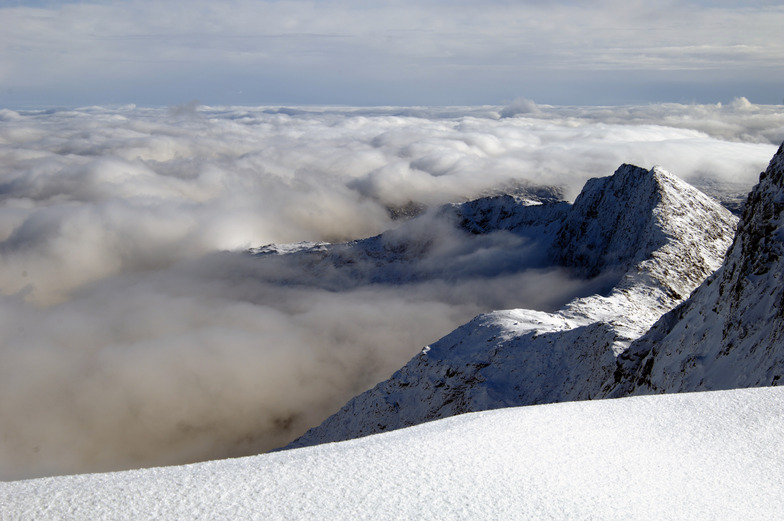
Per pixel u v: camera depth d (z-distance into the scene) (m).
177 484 6.46
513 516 5.89
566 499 6.34
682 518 6.15
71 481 6.65
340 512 5.83
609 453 7.69
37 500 6.01
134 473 6.99
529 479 6.77
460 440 7.85
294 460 7.22
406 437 8.16
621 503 6.36
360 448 7.64
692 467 7.39
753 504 6.56
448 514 5.86
